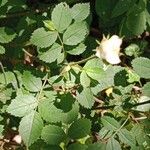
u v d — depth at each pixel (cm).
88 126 26
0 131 28
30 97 26
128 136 28
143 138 29
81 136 26
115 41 28
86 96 28
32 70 30
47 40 27
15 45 33
